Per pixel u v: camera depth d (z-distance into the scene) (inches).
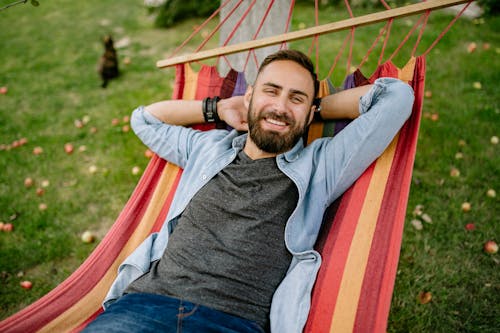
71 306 62.6
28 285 93.6
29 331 58.0
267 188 62.1
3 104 172.7
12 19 271.9
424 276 89.2
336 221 62.5
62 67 203.8
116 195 120.8
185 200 66.7
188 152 73.2
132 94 172.1
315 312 55.3
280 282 58.8
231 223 60.4
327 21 219.1
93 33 241.9
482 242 95.7
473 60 169.8
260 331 53.5
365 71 166.6
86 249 104.1
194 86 81.7
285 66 62.4
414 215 103.7
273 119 62.4
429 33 194.7
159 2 248.4
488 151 122.6
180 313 51.8
